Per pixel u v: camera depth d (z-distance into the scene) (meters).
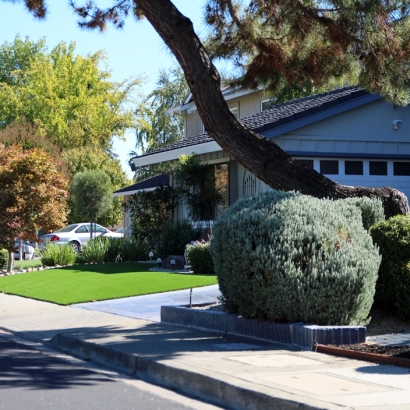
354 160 18.53
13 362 9.10
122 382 7.94
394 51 11.97
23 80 56.50
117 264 22.34
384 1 11.61
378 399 6.22
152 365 8.21
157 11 11.76
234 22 13.43
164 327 11.39
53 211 22.25
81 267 21.50
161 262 20.55
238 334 10.34
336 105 18.02
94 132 48.31
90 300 14.89
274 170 12.36
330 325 9.49
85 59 50.75
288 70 13.19
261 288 9.62
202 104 12.11
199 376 7.39
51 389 7.43
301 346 9.21
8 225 21.55
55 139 44.09
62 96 50.19
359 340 9.20
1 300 16.08
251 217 9.92
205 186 21.59
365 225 11.73
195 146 20.84
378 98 18.31
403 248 10.35
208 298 13.63
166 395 7.32
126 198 37.28
